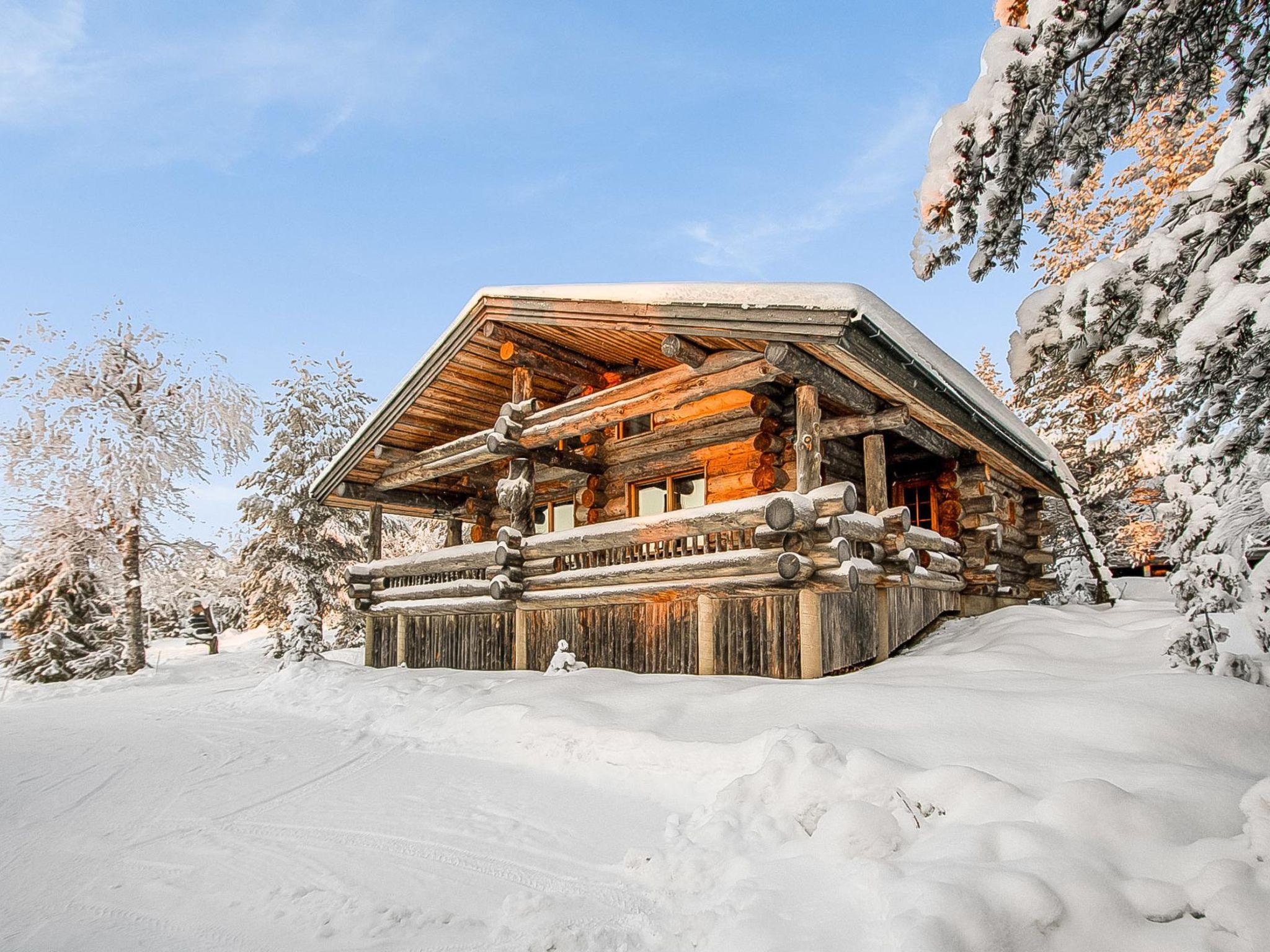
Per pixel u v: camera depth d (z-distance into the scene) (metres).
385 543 27.27
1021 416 19.55
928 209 4.29
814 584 7.19
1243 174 3.64
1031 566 13.12
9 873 4.27
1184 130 16.45
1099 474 17.69
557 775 5.70
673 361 10.56
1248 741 4.38
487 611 11.00
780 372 7.38
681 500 10.73
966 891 2.77
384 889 3.84
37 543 19.47
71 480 19.22
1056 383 4.51
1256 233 3.56
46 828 5.09
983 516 10.50
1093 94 4.24
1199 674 5.18
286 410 20.62
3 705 13.08
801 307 6.47
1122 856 3.14
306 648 15.52
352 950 3.22
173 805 5.57
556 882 3.83
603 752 5.70
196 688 13.75
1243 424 3.87
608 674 8.17
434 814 5.00
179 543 21.59
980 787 3.76
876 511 8.26
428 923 3.43
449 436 13.02
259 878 4.05
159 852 4.55
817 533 7.22
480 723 7.02
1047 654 7.15
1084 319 3.99
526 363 10.12
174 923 3.55
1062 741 4.46
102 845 4.71
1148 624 7.90
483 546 11.21
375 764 6.57
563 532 9.69
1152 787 3.65
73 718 10.15
